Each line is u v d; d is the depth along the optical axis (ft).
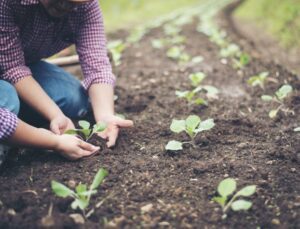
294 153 6.20
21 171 5.69
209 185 5.44
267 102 8.46
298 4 23.95
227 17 25.58
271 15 25.79
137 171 5.74
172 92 9.15
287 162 6.00
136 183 5.47
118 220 4.73
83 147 5.97
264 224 4.78
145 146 6.46
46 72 7.06
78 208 4.93
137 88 9.48
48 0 5.68
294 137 6.78
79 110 7.15
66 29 6.58
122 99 8.60
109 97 6.63
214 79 10.25
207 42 15.02
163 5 38.52
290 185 5.47
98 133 6.44
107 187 5.35
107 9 32.35
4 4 5.79
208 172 5.74
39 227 4.52
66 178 5.47
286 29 18.94
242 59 10.70
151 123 7.35
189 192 5.32
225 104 8.39
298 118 7.59
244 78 10.19
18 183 5.40
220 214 4.92
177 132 6.30
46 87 6.91
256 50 14.10
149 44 15.03
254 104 8.39
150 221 4.79
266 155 6.17
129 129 6.98
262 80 9.27
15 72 6.04
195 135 6.72
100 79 6.67
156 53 13.37
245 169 5.81
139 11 32.45
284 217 4.88
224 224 4.78
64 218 4.66
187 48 14.03
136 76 10.60
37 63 7.13
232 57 12.18
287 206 5.05
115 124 6.40
